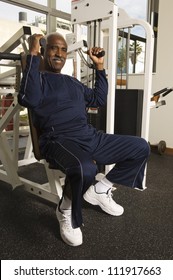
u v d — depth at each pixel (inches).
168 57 128.2
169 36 126.3
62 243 53.2
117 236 55.9
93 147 57.3
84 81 92.1
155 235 56.5
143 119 79.5
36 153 60.0
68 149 50.8
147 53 75.5
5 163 78.8
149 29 73.9
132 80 140.9
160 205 71.7
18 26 130.3
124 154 58.6
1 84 94.0
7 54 57.9
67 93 56.9
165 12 125.8
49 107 54.7
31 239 54.5
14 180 77.9
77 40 84.1
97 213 66.4
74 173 46.7
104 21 83.4
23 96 50.6
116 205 65.8
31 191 75.4
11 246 51.8
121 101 84.8
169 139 133.7
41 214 65.7
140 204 72.2
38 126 57.5
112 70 74.2
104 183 64.7
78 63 86.4
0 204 70.9
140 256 49.2
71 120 56.1
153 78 134.5
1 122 76.2
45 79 56.1
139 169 61.5
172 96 128.3
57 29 144.3
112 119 77.0
